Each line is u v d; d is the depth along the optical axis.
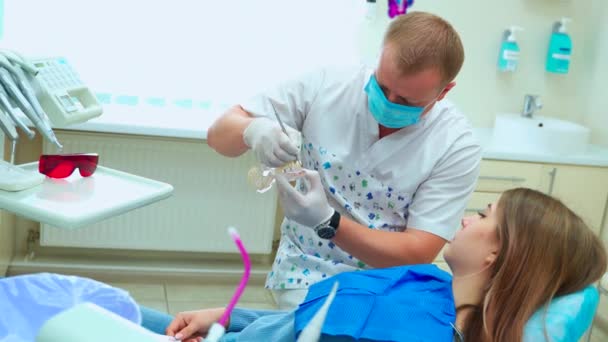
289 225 2.04
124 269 3.54
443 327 1.34
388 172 1.91
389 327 1.31
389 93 1.71
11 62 1.49
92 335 0.82
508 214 1.40
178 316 1.61
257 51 3.27
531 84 3.82
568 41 3.68
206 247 3.51
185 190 3.38
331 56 3.36
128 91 3.19
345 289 1.35
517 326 1.33
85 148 3.20
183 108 3.27
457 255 1.45
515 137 3.44
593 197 3.46
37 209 1.30
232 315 1.66
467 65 3.71
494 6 3.65
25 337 1.17
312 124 1.96
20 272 3.41
